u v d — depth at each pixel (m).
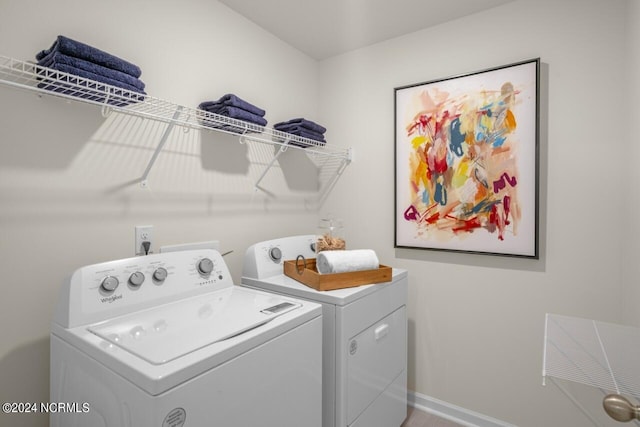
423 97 1.98
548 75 1.64
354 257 1.52
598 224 1.53
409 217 2.04
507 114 1.73
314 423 1.19
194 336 0.91
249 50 1.90
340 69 2.33
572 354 0.77
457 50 1.89
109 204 1.30
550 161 1.64
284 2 1.74
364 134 2.23
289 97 2.19
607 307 1.52
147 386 0.72
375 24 1.95
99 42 1.25
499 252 1.76
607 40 1.50
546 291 1.66
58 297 1.12
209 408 0.82
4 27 1.03
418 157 2.00
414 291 2.05
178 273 1.27
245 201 1.88
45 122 1.12
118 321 1.03
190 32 1.58
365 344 1.46
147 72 1.41
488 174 1.78
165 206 1.49
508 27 1.74
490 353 1.82
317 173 2.44
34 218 1.10
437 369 1.98
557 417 1.64
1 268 1.04
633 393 0.61
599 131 1.52
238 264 1.84
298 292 1.44
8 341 1.06
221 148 1.74
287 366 1.06
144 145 1.41
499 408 1.79
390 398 1.68
